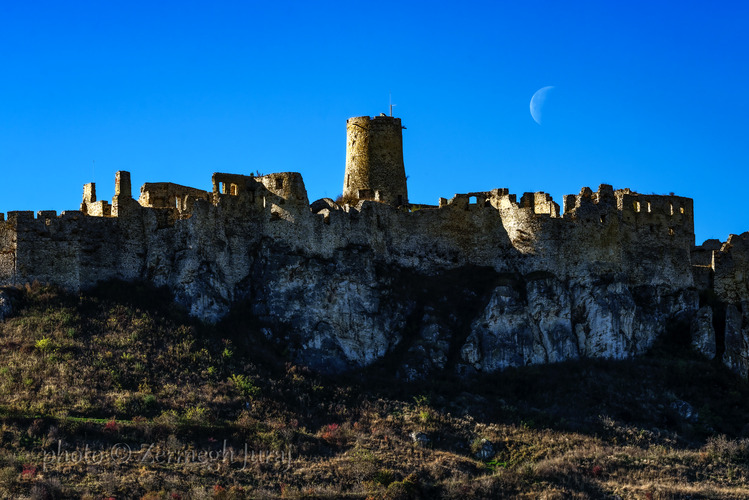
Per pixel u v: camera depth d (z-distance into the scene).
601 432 101.94
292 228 115.31
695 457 99.00
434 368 109.31
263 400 98.44
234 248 113.75
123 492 81.56
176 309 106.88
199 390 97.50
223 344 104.94
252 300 111.81
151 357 100.44
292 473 88.38
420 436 97.56
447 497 88.69
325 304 111.94
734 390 111.56
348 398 103.06
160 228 112.38
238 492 83.62
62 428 87.94
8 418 88.19
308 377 104.81
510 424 102.19
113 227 111.44
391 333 112.94
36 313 103.75
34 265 107.69
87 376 96.06
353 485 88.25
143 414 92.38
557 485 92.31
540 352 112.94
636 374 112.00
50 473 82.62
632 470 96.00
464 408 103.81
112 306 106.44
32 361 96.94
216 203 113.75
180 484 83.81
